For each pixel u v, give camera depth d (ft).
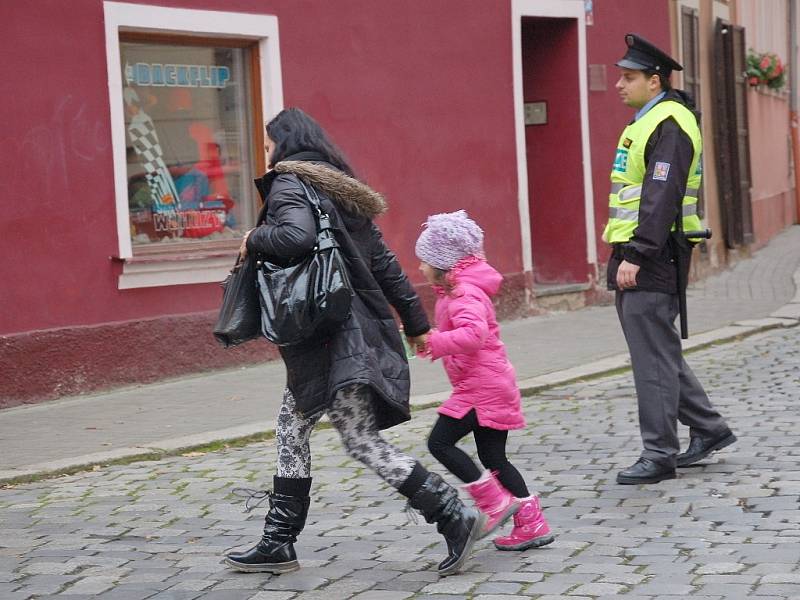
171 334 60.80
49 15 56.03
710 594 26.68
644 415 37.65
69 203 56.90
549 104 86.89
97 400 56.08
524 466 40.78
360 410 28.53
